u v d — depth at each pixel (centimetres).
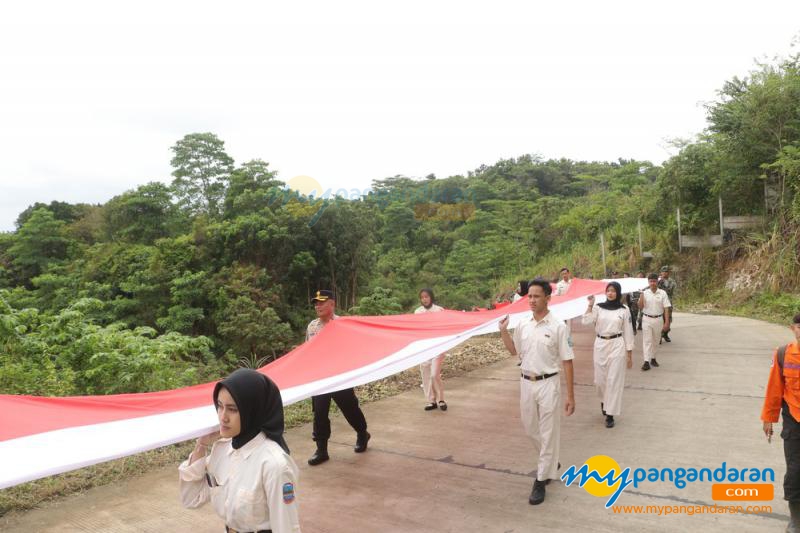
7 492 482
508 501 441
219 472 235
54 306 2453
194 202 3297
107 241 3216
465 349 1212
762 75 1816
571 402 451
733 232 1956
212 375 1007
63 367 757
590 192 3962
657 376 881
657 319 935
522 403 456
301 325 2411
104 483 513
